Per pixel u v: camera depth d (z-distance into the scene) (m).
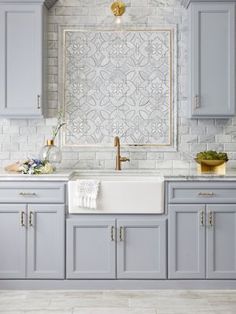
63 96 4.16
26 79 3.88
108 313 3.16
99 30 4.15
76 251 3.64
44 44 3.99
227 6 3.87
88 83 4.16
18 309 3.24
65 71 4.16
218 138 4.16
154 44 4.14
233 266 3.63
